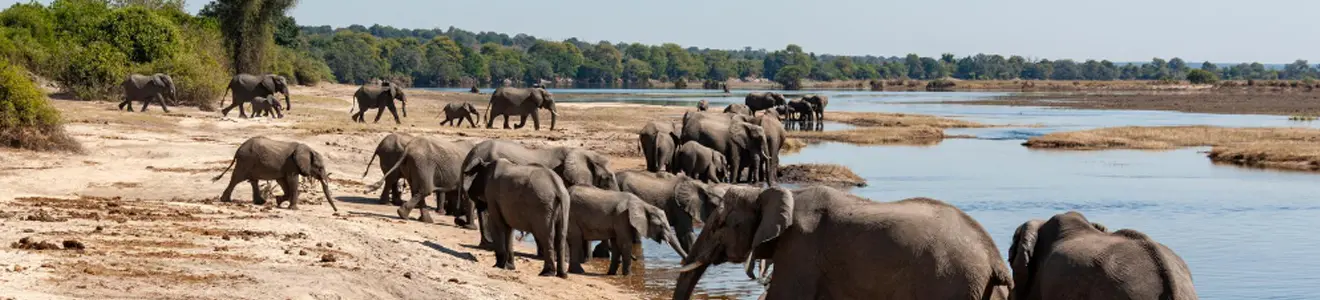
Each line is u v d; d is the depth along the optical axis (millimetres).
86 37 61406
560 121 59594
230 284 12289
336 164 32938
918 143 56750
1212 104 120438
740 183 34750
